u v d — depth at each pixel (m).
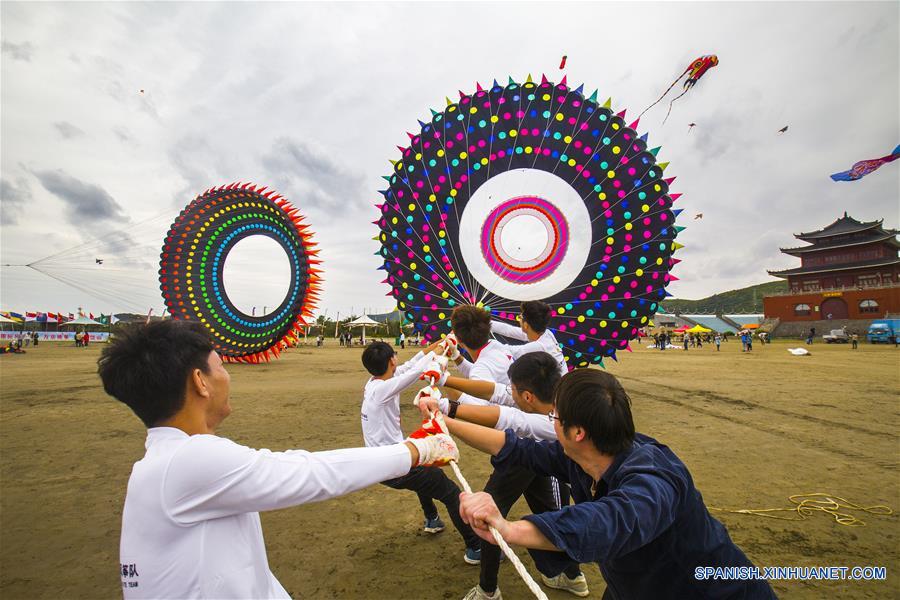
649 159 5.93
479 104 6.40
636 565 1.64
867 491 5.01
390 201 6.55
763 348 39.88
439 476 3.56
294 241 20.61
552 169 6.20
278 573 3.47
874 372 17.48
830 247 60.19
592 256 6.11
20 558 3.67
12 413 9.73
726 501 4.74
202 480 1.29
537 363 2.78
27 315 63.16
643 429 7.88
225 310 22.14
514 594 3.25
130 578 1.30
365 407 3.93
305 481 1.40
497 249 6.23
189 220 21.50
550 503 3.35
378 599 3.13
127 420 8.97
